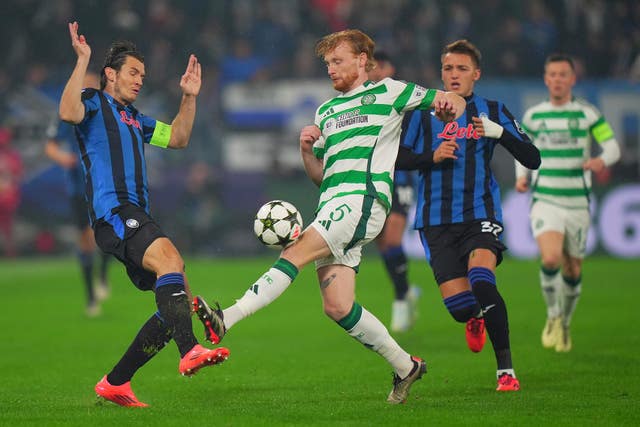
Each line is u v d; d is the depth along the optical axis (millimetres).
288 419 18594
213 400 21719
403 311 35062
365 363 27734
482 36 76312
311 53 73500
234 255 67875
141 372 26344
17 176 68000
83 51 20281
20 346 31938
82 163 20859
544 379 24156
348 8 76750
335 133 20266
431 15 76375
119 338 33812
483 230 23234
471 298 23172
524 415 19016
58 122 40375
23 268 62375
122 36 74188
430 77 74188
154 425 17938
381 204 19891
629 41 76375
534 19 76875
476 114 24000
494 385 23500
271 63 72812
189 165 68438
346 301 19719
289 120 69688
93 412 19562
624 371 25438
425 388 23109
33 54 73875
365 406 20281
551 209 30219
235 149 69625
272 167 69188
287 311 41812
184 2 77125
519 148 23250
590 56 76062
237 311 18766
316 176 21156
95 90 21062
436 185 23859
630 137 66875
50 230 68750
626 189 65500
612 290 47562
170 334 20234
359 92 20391
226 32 76312
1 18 74188
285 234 19562
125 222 20047
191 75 22234
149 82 71875
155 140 22000
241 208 68375
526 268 58844
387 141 20328
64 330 36000
